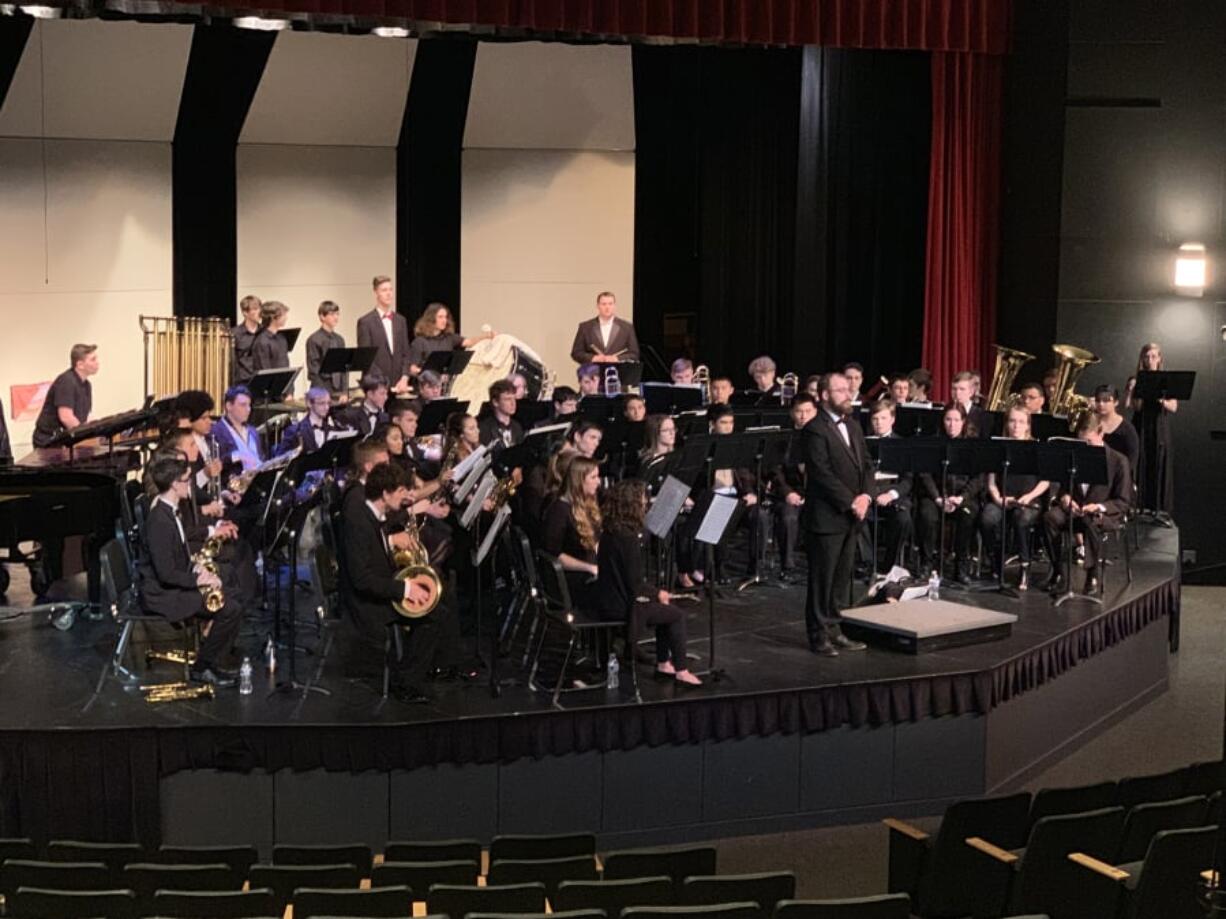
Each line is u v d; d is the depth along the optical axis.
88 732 8.74
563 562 9.65
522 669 9.98
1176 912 6.82
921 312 16.95
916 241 16.81
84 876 6.93
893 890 8.16
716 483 12.01
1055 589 11.82
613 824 9.36
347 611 9.45
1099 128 15.58
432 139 17.84
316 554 10.31
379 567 9.30
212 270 16.86
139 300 16.36
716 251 17.86
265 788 8.95
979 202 16.16
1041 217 16.03
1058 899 7.32
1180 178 15.44
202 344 15.75
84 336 15.99
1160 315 15.60
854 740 9.74
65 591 11.68
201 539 10.06
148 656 9.99
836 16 15.30
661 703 9.33
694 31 14.80
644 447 11.73
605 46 17.78
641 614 9.50
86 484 10.66
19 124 15.32
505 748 9.10
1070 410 14.04
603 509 9.52
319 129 17.27
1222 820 5.44
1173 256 15.52
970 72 15.88
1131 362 15.72
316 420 11.89
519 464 10.19
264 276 17.23
